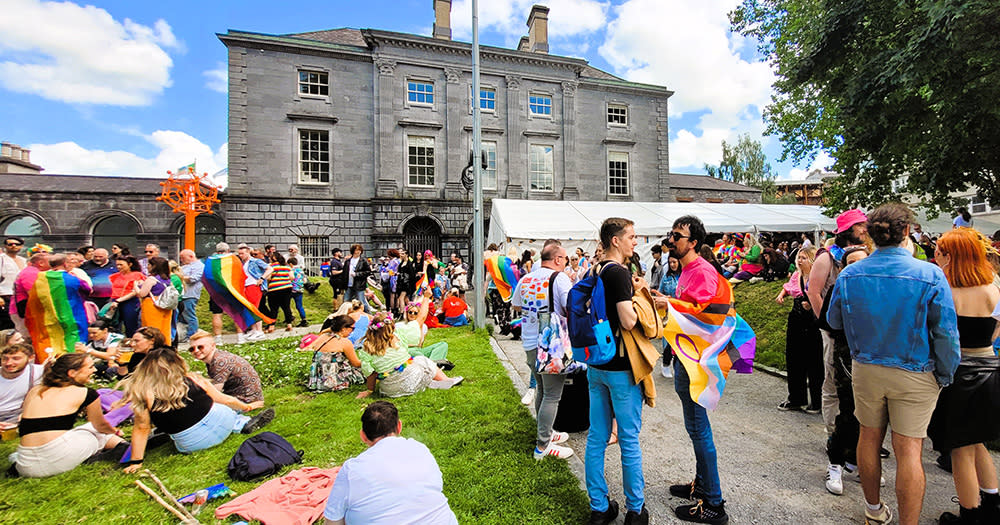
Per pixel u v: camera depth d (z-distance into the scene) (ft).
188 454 12.79
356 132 67.41
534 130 74.59
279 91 64.44
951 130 24.12
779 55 50.93
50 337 18.95
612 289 8.31
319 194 65.31
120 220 64.95
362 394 17.44
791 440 13.00
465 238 69.82
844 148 31.17
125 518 9.72
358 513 6.92
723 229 46.57
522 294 13.24
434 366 18.72
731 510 9.51
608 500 9.23
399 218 67.15
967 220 29.89
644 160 81.35
